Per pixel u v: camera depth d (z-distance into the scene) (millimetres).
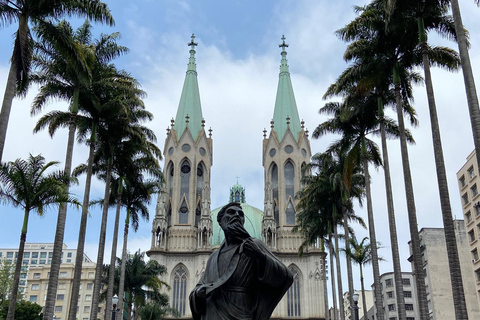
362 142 41469
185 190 98125
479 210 72625
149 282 63500
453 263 24062
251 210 107875
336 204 55531
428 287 85625
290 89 109250
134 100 39531
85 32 38438
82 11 28516
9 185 28156
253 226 104125
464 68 22734
